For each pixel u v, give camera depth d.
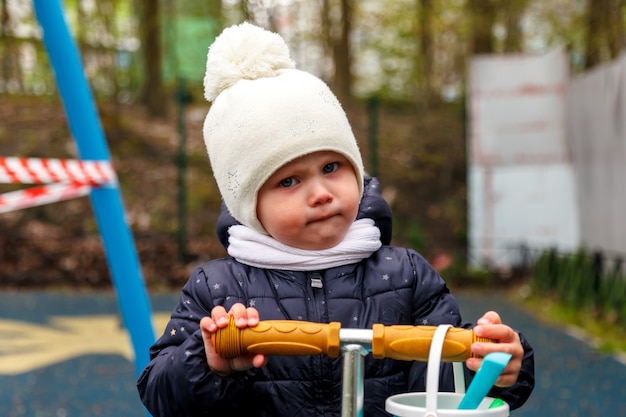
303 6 14.59
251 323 1.63
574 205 10.62
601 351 6.55
